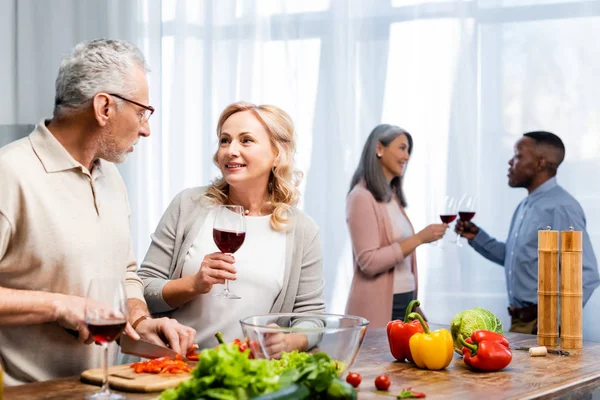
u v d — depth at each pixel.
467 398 1.73
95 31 4.93
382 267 3.92
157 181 4.91
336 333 1.70
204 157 4.91
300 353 1.69
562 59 4.11
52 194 2.09
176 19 4.93
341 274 4.59
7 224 2.02
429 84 4.41
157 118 4.93
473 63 4.31
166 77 4.96
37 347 2.11
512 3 4.23
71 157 2.12
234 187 2.57
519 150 4.11
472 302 4.22
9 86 4.79
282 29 4.76
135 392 1.72
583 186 4.02
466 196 4.07
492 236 4.22
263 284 2.50
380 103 4.54
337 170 4.62
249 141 2.52
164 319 2.10
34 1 4.82
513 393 1.79
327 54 4.66
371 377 1.94
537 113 4.16
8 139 4.79
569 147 4.06
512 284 4.03
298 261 2.56
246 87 4.84
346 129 4.61
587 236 3.95
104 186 2.27
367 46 4.57
